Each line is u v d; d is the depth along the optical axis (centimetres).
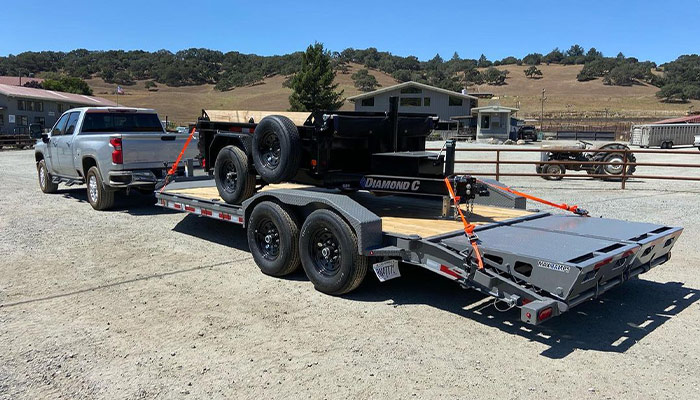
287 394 338
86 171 1013
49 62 17188
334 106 4816
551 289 395
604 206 1041
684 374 367
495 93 13575
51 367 372
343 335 429
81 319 460
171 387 346
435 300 512
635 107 10650
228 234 796
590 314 481
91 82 15400
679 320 467
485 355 395
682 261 658
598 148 1608
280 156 571
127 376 360
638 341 423
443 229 514
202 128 723
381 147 622
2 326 445
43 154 1166
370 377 360
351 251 489
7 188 1298
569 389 346
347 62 17100
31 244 723
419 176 543
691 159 2664
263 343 413
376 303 502
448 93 4872
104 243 734
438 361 384
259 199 588
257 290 539
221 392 340
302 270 609
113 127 1070
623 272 458
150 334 429
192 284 557
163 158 981
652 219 902
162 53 19025
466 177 539
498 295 421
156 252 688
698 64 16038
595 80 14662
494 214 605
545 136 5594
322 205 522
